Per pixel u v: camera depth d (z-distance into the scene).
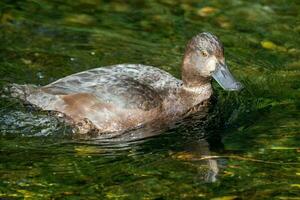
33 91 14.81
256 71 16.77
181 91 15.27
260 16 19.17
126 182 12.51
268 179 12.65
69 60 16.64
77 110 14.38
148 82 14.96
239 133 14.37
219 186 12.41
